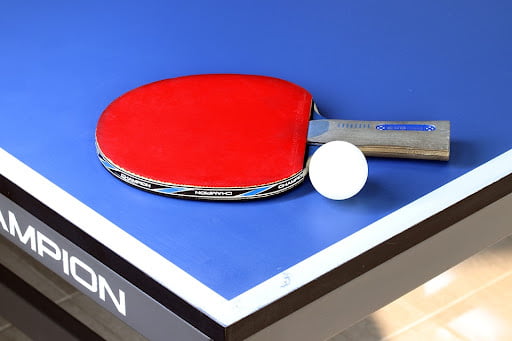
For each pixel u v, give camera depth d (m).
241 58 1.63
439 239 1.25
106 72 1.58
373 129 1.35
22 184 1.28
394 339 2.24
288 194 1.25
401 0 1.83
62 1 1.82
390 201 1.24
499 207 1.33
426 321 2.31
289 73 1.58
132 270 1.13
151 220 1.20
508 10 1.80
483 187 1.27
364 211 1.22
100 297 1.22
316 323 1.14
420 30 1.73
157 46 1.66
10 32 1.70
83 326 1.77
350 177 1.20
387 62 1.62
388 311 2.34
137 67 1.59
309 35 1.70
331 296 1.14
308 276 1.10
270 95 1.45
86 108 1.47
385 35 1.71
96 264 1.19
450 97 1.51
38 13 1.78
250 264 1.12
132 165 1.27
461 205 1.25
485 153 1.36
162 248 1.15
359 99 1.50
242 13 1.78
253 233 1.17
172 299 1.09
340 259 1.13
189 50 1.65
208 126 1.36
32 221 1.29
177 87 1.48
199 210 1.22
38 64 1.60
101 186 1.27
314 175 1.22
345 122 1.37
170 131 1.35
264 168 1.26
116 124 1.37
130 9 1.79
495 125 1.44
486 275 2.48
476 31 1.72
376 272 1.18
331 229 1.18
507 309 2.35
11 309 1.84
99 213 1.22
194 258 1.13
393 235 1.17
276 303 1.07
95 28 1.72
